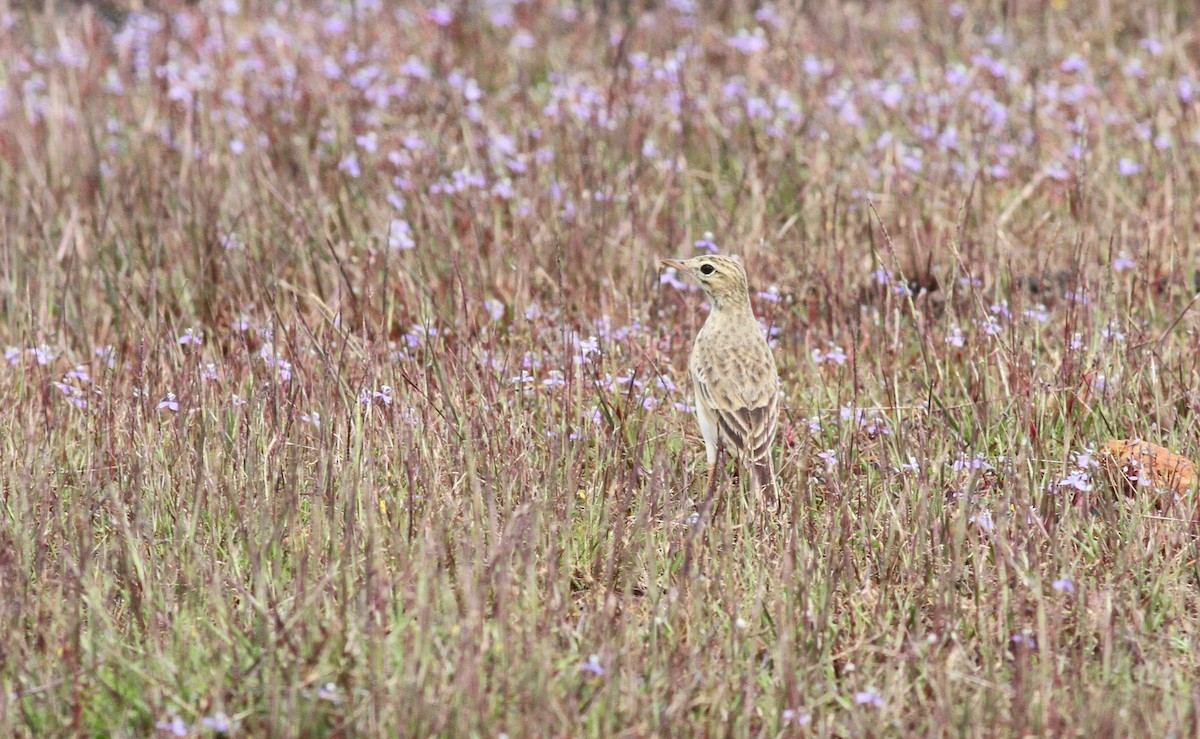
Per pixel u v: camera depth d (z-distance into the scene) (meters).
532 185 15.48
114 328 13.36
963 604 8.91
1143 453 10.20
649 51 20.05
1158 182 15.88
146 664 8.05
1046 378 11.40
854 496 10.10
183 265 14.35
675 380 12.11
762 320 13.14
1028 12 21.97
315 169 16.06
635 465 9.83
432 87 18.84
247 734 7.58
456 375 11.24
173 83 19.00
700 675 7.96
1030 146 16.48
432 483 9.57
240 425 10.27
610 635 8.15
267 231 14.70
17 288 13.90
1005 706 7.88
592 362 11.50
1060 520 9.33
